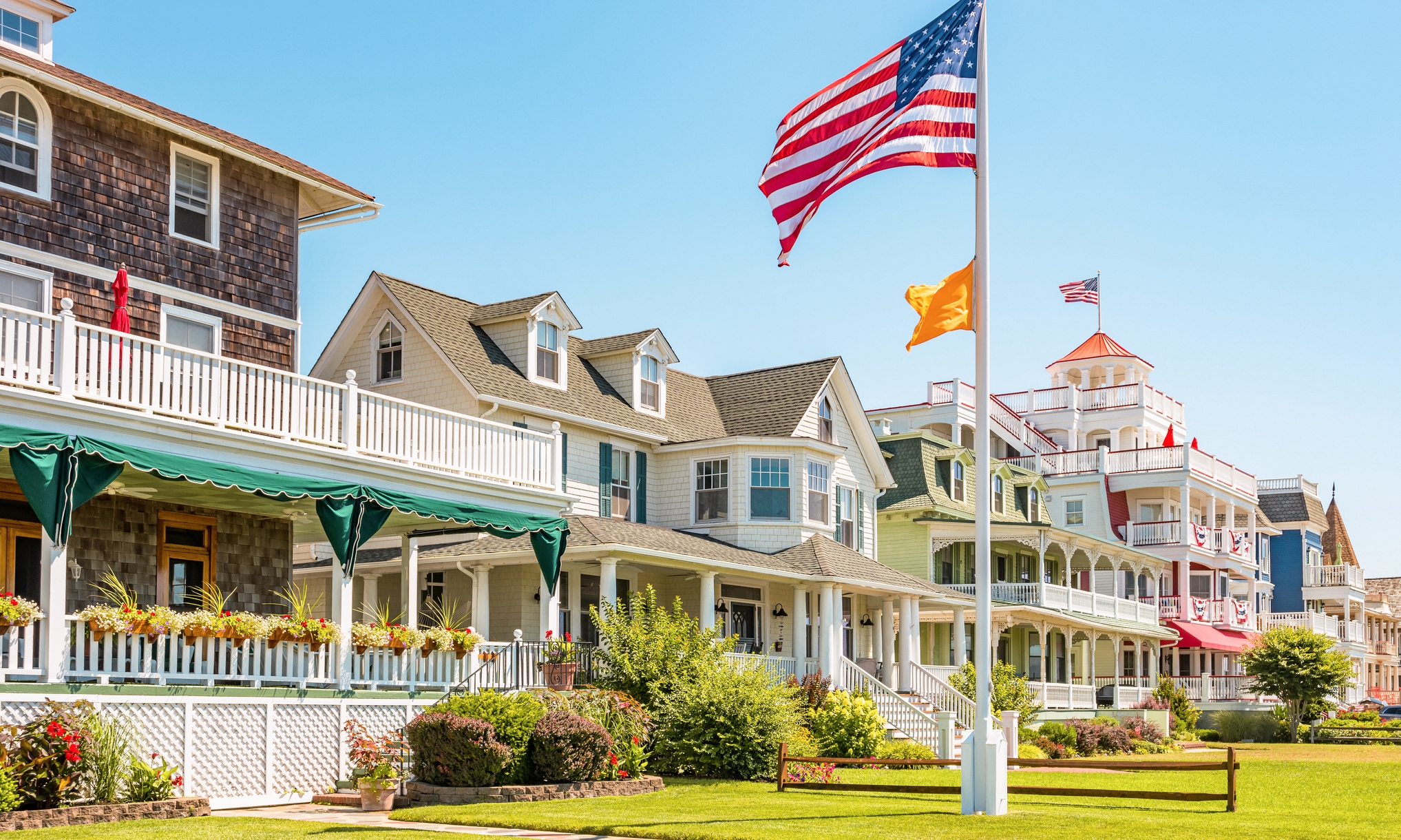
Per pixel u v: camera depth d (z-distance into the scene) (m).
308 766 19.64
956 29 17.56
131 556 21.05
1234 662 66.81
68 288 20.28
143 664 17.81
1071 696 47.56
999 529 47.88
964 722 35.97
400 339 31.73
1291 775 28.92
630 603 30.48
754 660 28.83
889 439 48.75
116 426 17.44
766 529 35.44
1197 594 65.75
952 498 48.69
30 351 16.73
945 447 49.25
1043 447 64.81
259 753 18.95
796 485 35.91
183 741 17.92
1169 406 69.50
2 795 14.77
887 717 33.69
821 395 39.22
